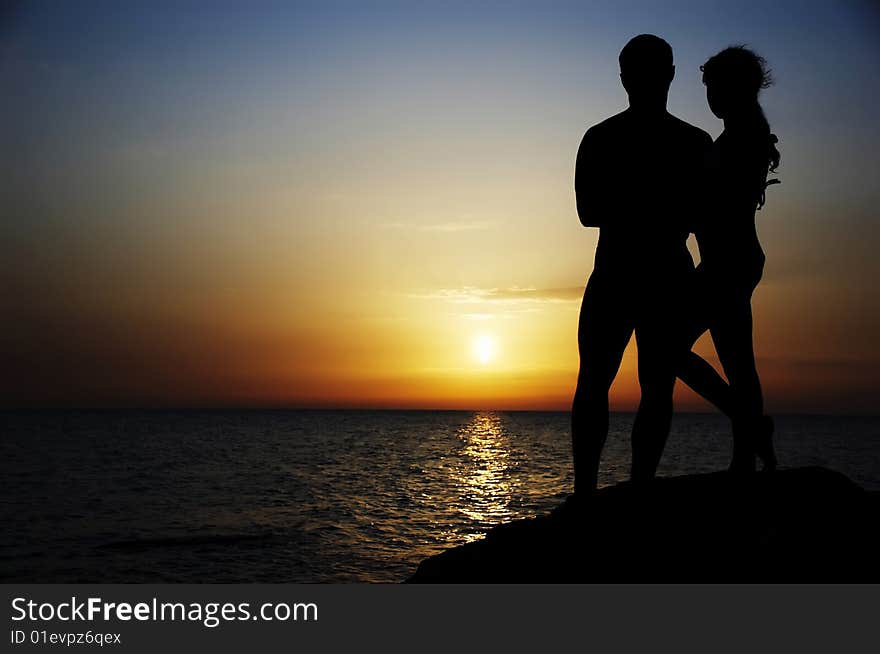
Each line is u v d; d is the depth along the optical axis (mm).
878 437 104688
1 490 41812
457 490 39594
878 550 4391
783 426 167000
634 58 5074
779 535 4496
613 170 5078
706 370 5156
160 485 43875
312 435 112125
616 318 5090
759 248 5223
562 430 134875
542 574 4805
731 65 5137
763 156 5164
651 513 4809
